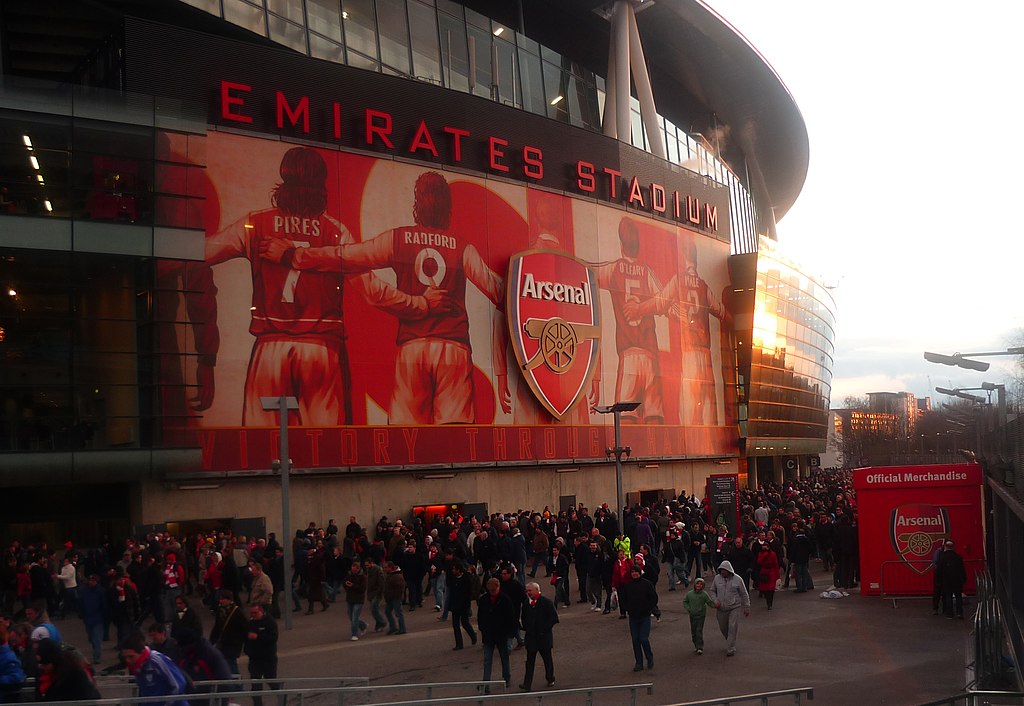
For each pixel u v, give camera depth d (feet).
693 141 232.53
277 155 123.44
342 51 140.77
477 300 144.15
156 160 110.42
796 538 92.68
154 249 108.99
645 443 172.65
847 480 226.99
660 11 203.10
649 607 58.95
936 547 86.07
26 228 102.42
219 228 117.39
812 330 246.47
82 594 63.87
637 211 176.65
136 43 113.29
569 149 163.12
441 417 137.08
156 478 108.68
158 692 33.68
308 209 125.59
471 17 164.76
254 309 119.24
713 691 52.54
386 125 134.92
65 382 104.63
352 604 71.67
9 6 125.08
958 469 86.17
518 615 57.88
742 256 207.00
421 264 136.98
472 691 53.78
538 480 151.64
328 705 50.80
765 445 214.90
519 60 173.58
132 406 108.27
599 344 162.71
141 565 78.59
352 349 127.75
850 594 89.97
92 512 113.91
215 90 119.24
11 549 90.27
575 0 190.39
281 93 124.36
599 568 82.64
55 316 104.83
